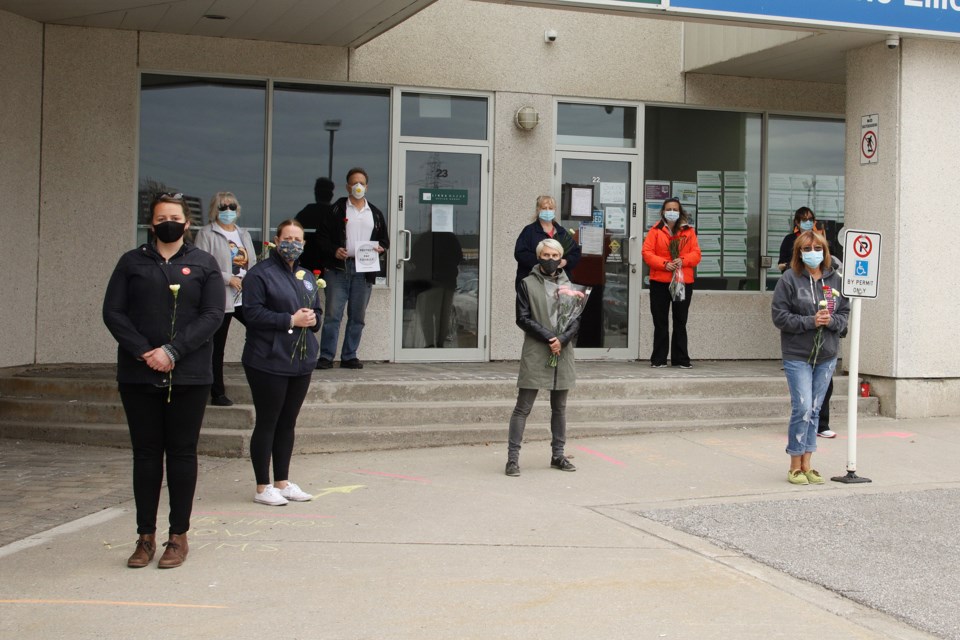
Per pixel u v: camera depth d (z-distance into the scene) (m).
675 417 9.83
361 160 11.30
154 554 5.63
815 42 10.51
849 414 7.80
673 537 6.16
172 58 10.68
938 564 5.70
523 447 8.92
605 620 4.75
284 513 6.64
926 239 10.45
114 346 10.62
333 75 11.11
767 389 10.34
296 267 6.91
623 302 12.22
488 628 4.63
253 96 10.98
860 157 10.80
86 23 10.27
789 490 7.47
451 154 11.56
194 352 5.43
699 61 11.95
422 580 5.30
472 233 11.64
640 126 12.19
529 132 11.74
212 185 10.91
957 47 10.47
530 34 11.73
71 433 8.88
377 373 10.22
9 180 9.84
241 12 9.69
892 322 10.41
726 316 12.45
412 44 11.34
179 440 5.50
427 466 8.14
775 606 4.98
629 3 9.09
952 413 10.61
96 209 10.53
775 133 12.71
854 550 5.96
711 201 12.53
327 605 4.90
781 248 11.38
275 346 6.66
